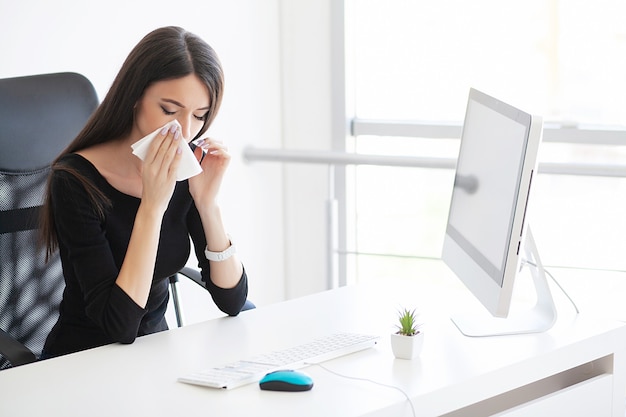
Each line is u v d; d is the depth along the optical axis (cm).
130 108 222
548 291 222
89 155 226
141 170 229
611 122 374
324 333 219
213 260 236
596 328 221
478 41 395
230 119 397
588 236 371
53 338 236
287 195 432
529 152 197
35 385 188
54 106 263
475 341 212
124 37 350
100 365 199
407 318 201
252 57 407
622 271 366
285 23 422
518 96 390
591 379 219
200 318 392
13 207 252
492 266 209
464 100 402
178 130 213
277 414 168
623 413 227
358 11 417
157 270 234
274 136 424
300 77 423
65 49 329
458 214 242
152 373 193
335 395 177
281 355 198
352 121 422
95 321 214
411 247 413
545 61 383
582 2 373
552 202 376
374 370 192
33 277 255
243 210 409
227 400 176
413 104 412
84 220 218
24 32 315
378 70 417
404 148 413
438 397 181
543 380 220
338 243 423
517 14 386
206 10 382
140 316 213
